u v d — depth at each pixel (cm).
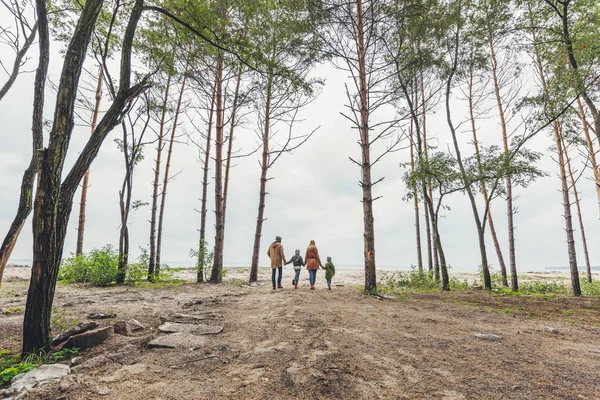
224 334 454
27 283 1255
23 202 456
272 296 870
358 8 1137
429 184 1336
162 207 1673
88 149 421
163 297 905
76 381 287
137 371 313
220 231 1493
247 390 269
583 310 766
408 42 1272
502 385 287
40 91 484
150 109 1287
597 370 330
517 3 1159
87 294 944
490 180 1198
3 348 413
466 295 1048
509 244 1479
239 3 954
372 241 1045
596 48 926
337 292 1045
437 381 295
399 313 669
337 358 339
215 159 1516
